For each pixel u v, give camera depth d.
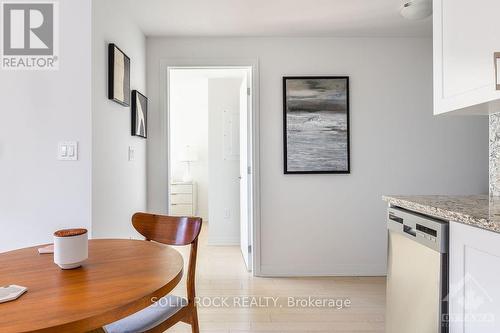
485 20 1.33
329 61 3.08
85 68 1.84
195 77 4.77
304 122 3.06
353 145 3.09
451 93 1.57
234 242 4.25
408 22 2.76
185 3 2.37
